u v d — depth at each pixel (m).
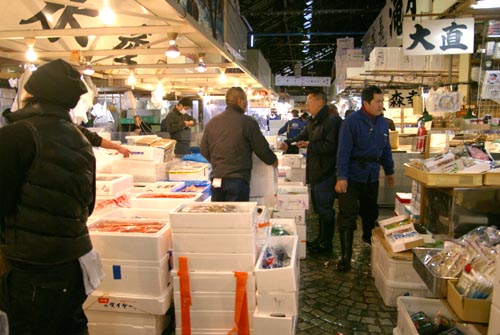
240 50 5.52
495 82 4.36
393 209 6.17
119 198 3.21
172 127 6.64
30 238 1.63
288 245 2.94
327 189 4.14
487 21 4.73
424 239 3.12
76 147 1.78
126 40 3.65
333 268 3.86
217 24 3.72
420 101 6.88
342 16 13.88
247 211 2.51
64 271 1.71
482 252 2.03
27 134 1.61
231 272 2.42
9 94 4.85
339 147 3.63
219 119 3.38
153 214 3.15
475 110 5.39
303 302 3.16
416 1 7.28
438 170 3.00
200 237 2.44
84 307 2.51
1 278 1.68
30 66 3.66
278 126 12.09
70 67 1.78
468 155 3.24
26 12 2.78
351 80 7.44
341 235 3.77
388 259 3.05
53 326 1.80
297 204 4.07
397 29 8.52
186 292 2.45
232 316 2.46
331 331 2.74
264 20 12.70
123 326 2.54
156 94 6.29
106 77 5.97
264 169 3.55
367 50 11.62
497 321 1.68
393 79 7.20
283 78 19.50
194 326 2.49
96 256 1.90
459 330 2.16
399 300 2.50
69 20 2.93
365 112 3.67
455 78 6.32
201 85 7.31
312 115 4.16
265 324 2.34
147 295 2.49
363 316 2.93
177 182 4.07
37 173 1.62
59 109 1.76
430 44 4.75
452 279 2.01
